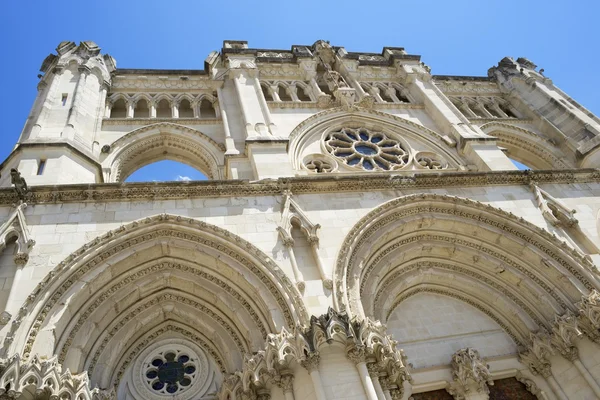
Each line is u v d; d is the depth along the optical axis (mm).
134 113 24266
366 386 11031
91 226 13938
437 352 15711
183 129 22469
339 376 11281
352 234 15109
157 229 14172
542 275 16688
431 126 25219
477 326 16891
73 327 12305
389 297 16047
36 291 11836
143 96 24656
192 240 14305
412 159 22828
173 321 14625
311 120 23797
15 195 14125
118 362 13375
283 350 11508
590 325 14977
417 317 16625
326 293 13219
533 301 16781
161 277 14250
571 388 14930
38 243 13148
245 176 19078
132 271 13859
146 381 13445
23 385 9969
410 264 17344
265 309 13102
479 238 17484
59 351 11625
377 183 17469
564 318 15391
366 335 12023
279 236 14625
